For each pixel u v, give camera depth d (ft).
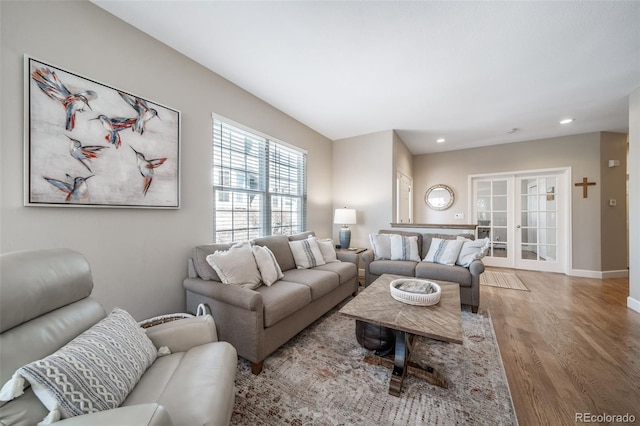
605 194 13.43
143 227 6.17
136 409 2.30
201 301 6.43
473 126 12.73
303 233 11.03
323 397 4.79
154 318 5.69
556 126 12.67
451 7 5.34
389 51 6.80
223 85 8.20
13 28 4.33
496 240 16.24
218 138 8.16
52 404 2.39
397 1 5.20
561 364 5.80
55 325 3.07
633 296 9.11
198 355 3.83
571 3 5.22
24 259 3.01
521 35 6.15
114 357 3.09
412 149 17.24
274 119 10.43
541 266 14.94
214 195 8.02
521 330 7.48
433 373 5.27
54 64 4.73
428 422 4.22
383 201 13.30
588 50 6.71
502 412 4.43
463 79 8.23
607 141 13.43
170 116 6.64
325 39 6.36
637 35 6.10
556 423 4.21
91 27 5.25
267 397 4.79
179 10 5.46
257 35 6.24
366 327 6.12
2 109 4.23
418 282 6.82
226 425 3.02
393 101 9.89
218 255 6.49
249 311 5.49
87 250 5.24
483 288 11.55
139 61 6.04
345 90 9.01
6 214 4.28
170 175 6.63
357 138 14.05
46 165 4.62
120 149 5.65
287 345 6.67
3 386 2.31
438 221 17.81
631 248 9.16
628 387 5.03
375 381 5.24
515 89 8.87
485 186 16.60
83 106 5.09
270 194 10.37
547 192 14.83
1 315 2.55
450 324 4.68
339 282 8.72
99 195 5.31
